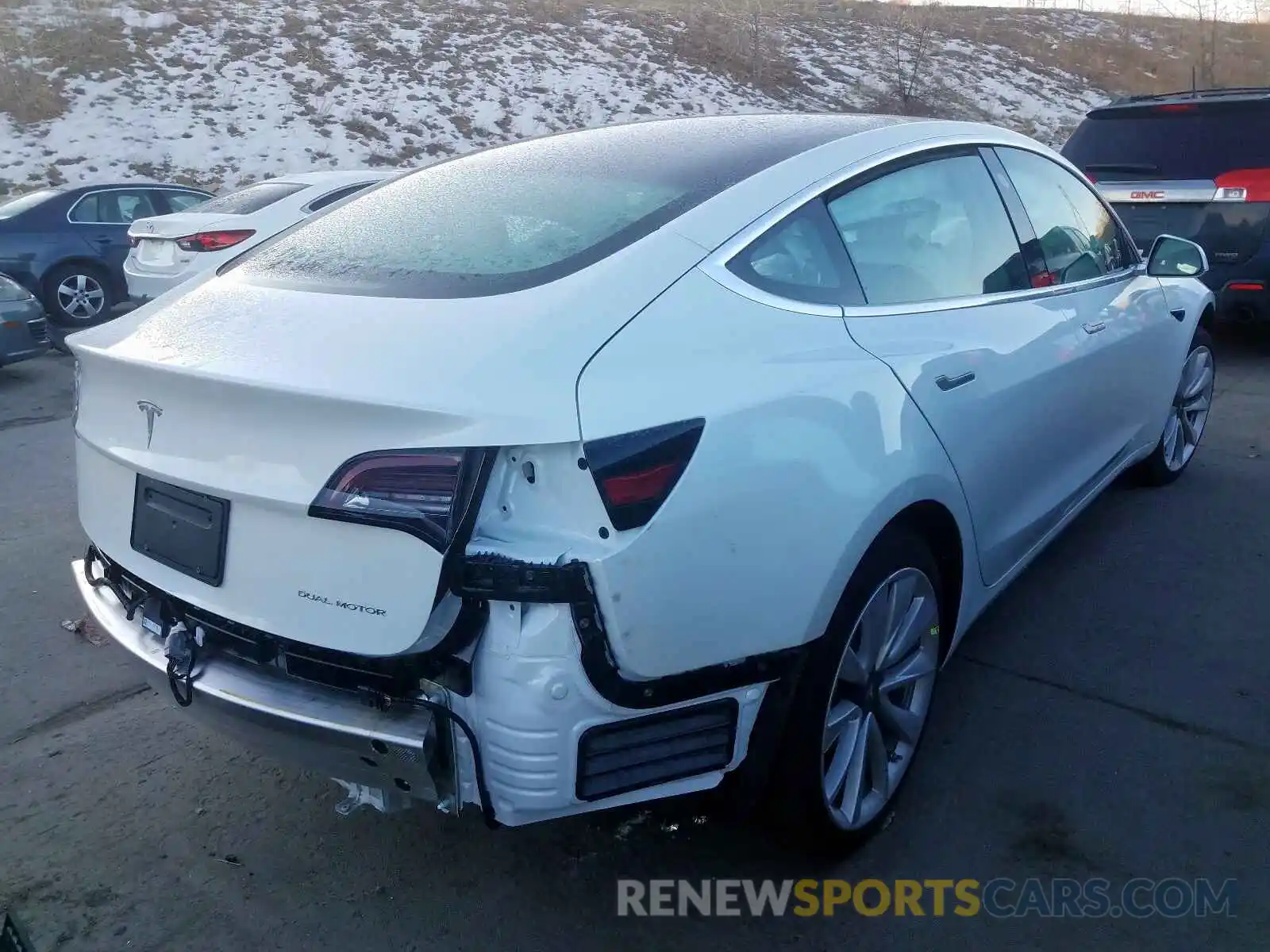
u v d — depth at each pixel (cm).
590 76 2784
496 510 205
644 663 210
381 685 214
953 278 318
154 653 247
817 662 245
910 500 262
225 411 223
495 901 270
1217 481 553
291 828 299
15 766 329
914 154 317
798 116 338
